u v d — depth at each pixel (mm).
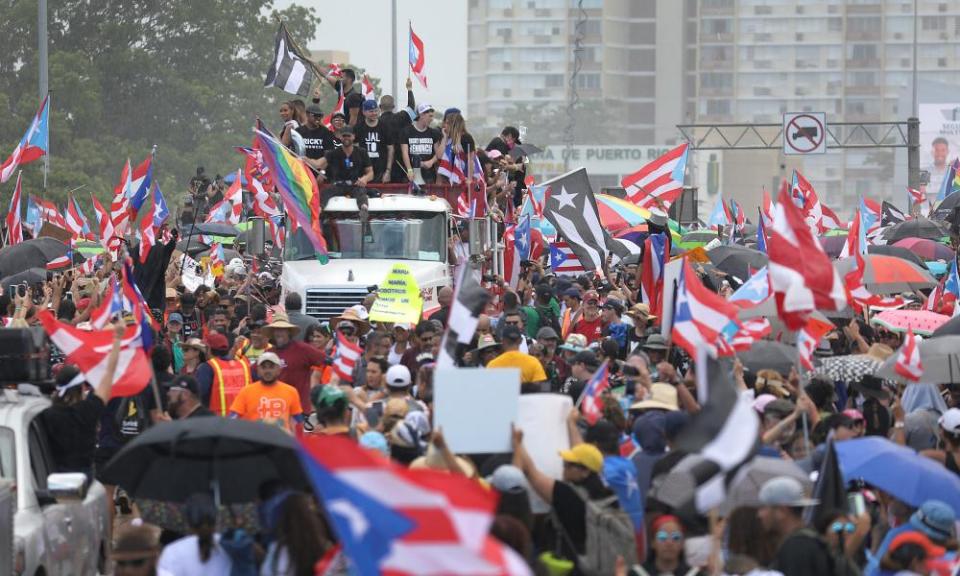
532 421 25922
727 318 32531
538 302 52062
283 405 36000
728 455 18953
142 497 24891
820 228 87000
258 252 63938
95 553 28562
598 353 41906
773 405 30172
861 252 51312
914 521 23719
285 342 40469
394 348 44906
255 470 24516
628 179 71312
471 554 14352
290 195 53094
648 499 24375
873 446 25859
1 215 160125
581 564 23547
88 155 183750
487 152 72688
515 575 14422
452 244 63469
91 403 29578
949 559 23438
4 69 199125
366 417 34094
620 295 57844
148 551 21438
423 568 14375
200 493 23078
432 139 64812
